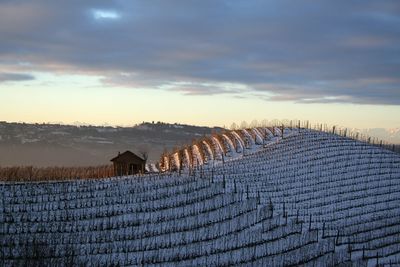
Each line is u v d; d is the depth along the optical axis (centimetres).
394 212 6581
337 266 4431
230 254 4697
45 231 5281
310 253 4731
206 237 5147
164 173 8600
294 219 5800
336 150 9844
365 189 7538
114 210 6034
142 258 4572
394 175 8344
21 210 5953
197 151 11725
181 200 6375
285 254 4700
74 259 4491
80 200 6431
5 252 4631
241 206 6044
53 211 5962
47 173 9638
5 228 5284
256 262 4484
